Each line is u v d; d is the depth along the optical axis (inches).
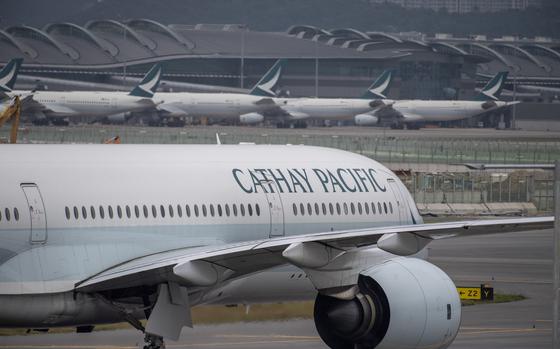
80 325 3046.3
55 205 2984.7
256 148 3666.3
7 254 2896.2
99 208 3070.9
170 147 3437.5
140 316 3142.2
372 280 3051.2
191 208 3282.5
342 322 3036.4
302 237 2721.5
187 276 2780.5
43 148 3137.3
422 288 3016.7
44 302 2940.5
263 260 2871.6
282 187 3563.0
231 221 3376.0
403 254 2765.7
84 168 3115.2
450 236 2834.6
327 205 3673.7
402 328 2989.7
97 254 3041.3
